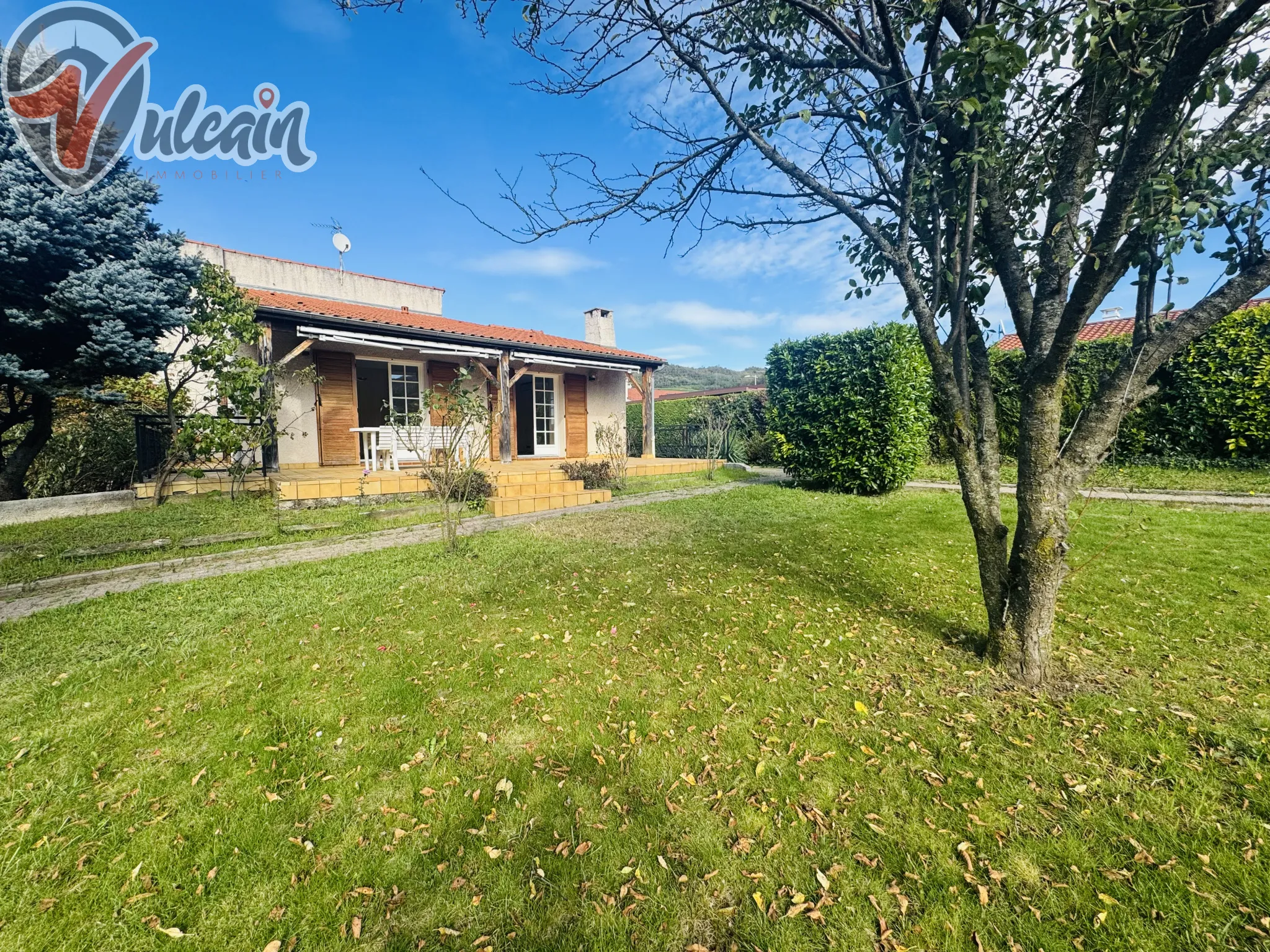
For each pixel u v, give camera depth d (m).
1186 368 9.02
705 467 12.77
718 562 5.16
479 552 5.50
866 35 2.97
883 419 8.88
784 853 1.80
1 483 6.74
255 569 4.95
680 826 1.93
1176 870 1.65
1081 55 2.17
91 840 1.86
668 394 27.25
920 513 7.35
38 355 6.67
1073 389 10.10
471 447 7.02
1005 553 2.97
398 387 10.88
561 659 3.22
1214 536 5.34
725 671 3.07
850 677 2.96
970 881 1.66
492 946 1.51
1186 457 9.05
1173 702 2.55
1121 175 2.13
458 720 2.59
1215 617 3.45
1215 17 1.89
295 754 2.33
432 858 1.81
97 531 5.91
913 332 9.14
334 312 9.33
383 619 3.79
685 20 2.95
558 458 12.79
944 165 2.91
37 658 3.16
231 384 7.21
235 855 1.80
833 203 3.08
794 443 10.16
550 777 2.20
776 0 2.98
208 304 7.50
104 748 2.35
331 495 7.43
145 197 7.09
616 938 1.53
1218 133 2.36
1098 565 4.62
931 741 2.36
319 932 1.55
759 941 1.51
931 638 3.41
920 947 1.47
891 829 1.88
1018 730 2.41
